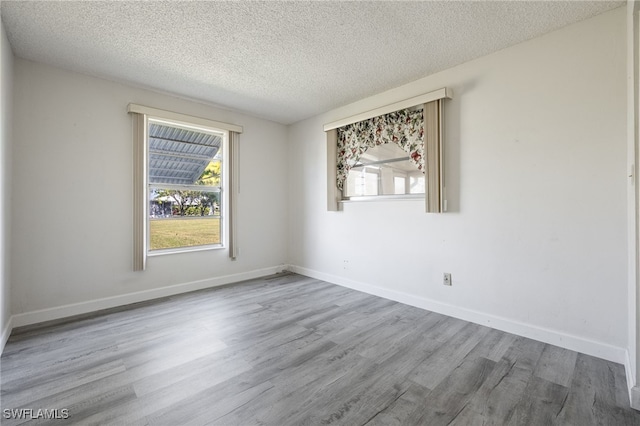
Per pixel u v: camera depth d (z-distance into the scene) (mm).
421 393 1720
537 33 2352
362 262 3779
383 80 3207
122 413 1546
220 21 2197
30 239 2736
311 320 2820
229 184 4141
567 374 1905
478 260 2736
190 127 3867
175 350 2230
